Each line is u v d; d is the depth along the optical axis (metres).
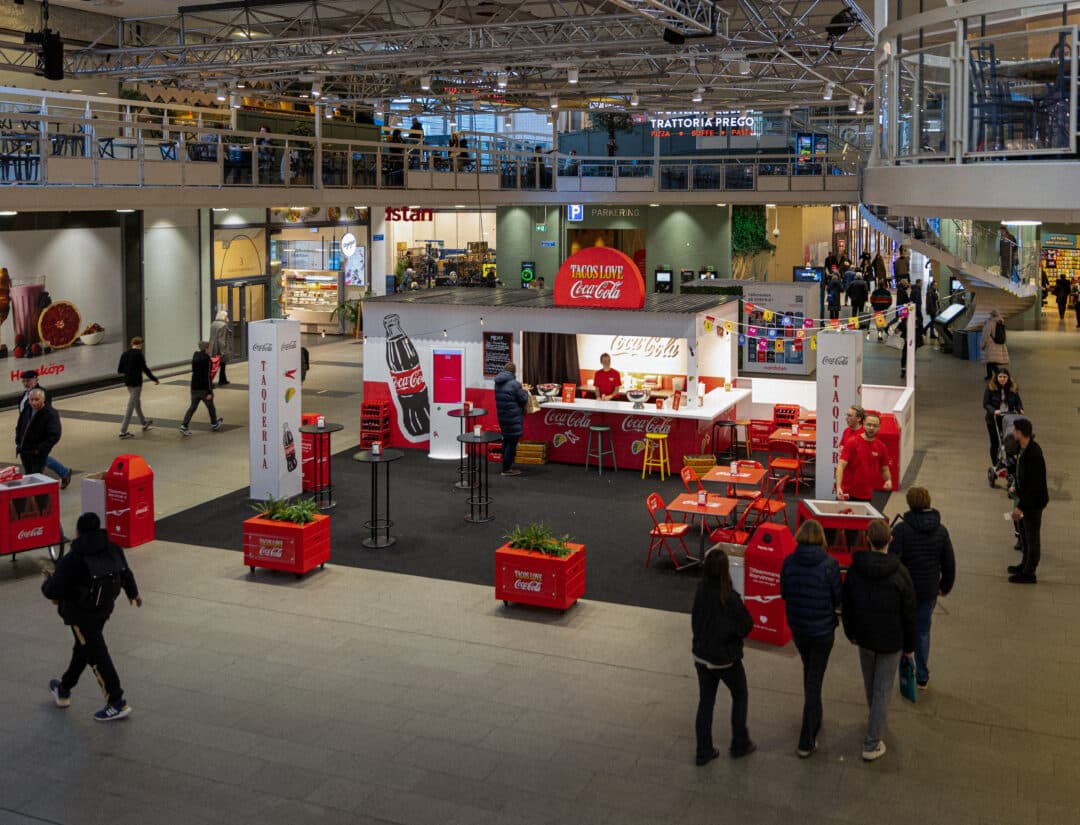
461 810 6.97
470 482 14.20
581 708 8.42
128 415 18.38
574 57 23.25
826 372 13.84
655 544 12.56
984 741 7.81
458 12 24.83
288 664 9.27
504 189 31.86
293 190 22.88
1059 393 21.70
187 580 11.39
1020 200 8.15
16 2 22.19
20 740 7.91
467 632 9.98
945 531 8.48
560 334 17.62
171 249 24.62
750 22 21.48
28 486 11.55
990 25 8.41
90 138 17.84
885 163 10.11
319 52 25.53
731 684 7.49
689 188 34.62
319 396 22.25
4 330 20.34
